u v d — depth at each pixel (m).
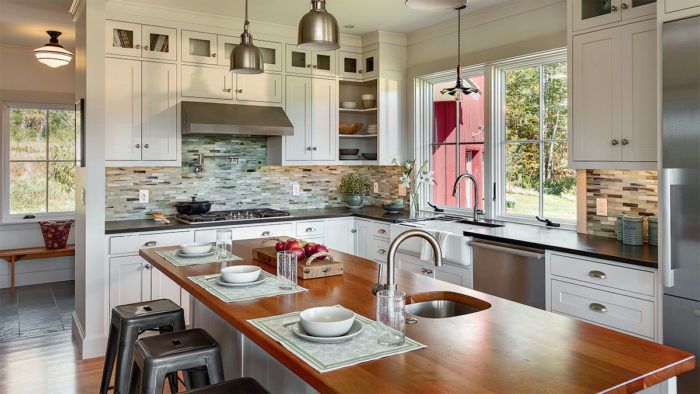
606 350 1.49
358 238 5.17
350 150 5.45
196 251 2.96
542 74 4.16
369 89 5.77
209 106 4.57
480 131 4.77
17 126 6.19
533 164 4.24
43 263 6.31
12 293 5.80
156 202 4.77
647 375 1.31
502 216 4.46
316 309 1.76
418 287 2.27
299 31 2.39
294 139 5.08
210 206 4.83
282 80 5.00
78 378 3.52
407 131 5.43
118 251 4.03
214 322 2.97
